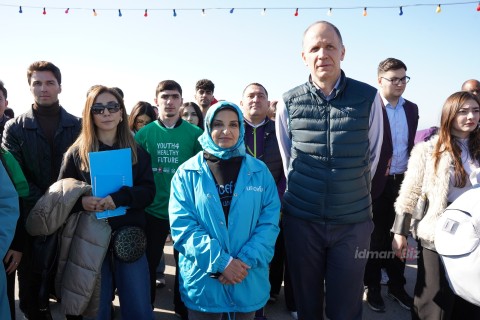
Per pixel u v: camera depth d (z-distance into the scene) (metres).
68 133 2.92
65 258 2.14
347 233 2.23
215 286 2.03
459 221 2.05
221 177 2.11
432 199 2.34
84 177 2.21
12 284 2.40
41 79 2.85
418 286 2.44
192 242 1.97
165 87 3.13
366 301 3.37
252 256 1.98
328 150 2.17
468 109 2.24
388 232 3.41
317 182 2.20
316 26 2.14
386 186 3.38
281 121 2.46
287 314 3.21
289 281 3.17
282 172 3.17
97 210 2.10
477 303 2.03
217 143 2.11
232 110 2.11
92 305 2.13
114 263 2.20
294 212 2.29
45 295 2.17
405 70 3.38
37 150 2.84
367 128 2.19
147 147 3.15
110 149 2.30
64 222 2.10
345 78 2.19
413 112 3.47
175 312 3.09
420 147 2.50
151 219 3.00
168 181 3.06
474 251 1.98
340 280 2.27
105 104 2.21
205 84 4.94
